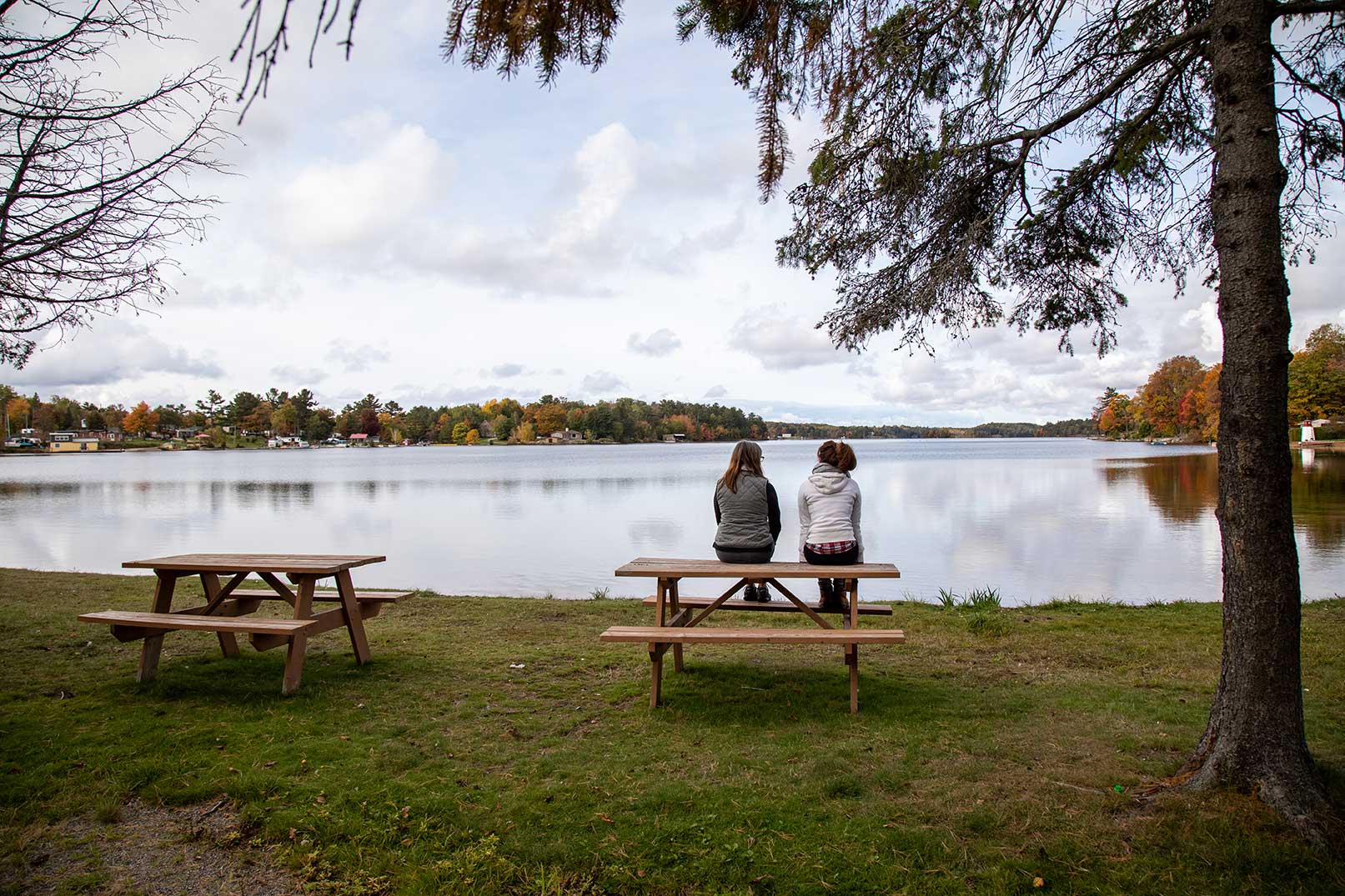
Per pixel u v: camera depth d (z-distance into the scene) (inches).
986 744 171.0
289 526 861.8
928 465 2529.5
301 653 213.9
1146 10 190.2
